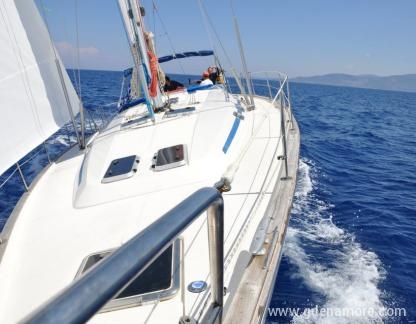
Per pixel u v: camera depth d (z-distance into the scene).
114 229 2.77
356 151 12.51
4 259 2.59
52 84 3.81
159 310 1.90
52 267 2.45
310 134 15.30
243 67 6.14
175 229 0.85
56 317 0.51
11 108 3.15
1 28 3.13
